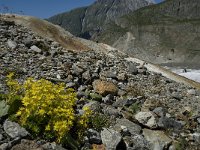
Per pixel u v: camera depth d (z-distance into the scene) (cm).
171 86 2473
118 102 1576
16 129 934
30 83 1067
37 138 952
